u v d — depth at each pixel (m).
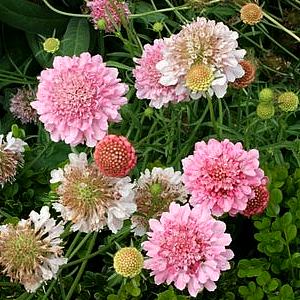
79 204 0.45
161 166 0.55
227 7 0.72
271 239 0.50
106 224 0.47
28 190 0.57
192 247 0.42
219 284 0.50
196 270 0.43
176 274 0.43
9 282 0.49
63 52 0.71
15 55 0.76
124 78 0.69
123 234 0.50
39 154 0.58
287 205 0.53
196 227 0.43
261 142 0.60
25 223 0.46
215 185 0.44
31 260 0.45
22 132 0.60
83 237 0.53
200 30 0.51
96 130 0.48
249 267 0.49
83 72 0.48
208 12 0.71
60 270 0.48
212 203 0.44
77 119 0.47
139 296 0.49
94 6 0.66
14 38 0.76
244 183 0.45
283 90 0.70
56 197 0.52
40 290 0.50
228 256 0.44
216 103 0.64
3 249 0.45
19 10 0.71
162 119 0.59
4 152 0.54
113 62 0.63
